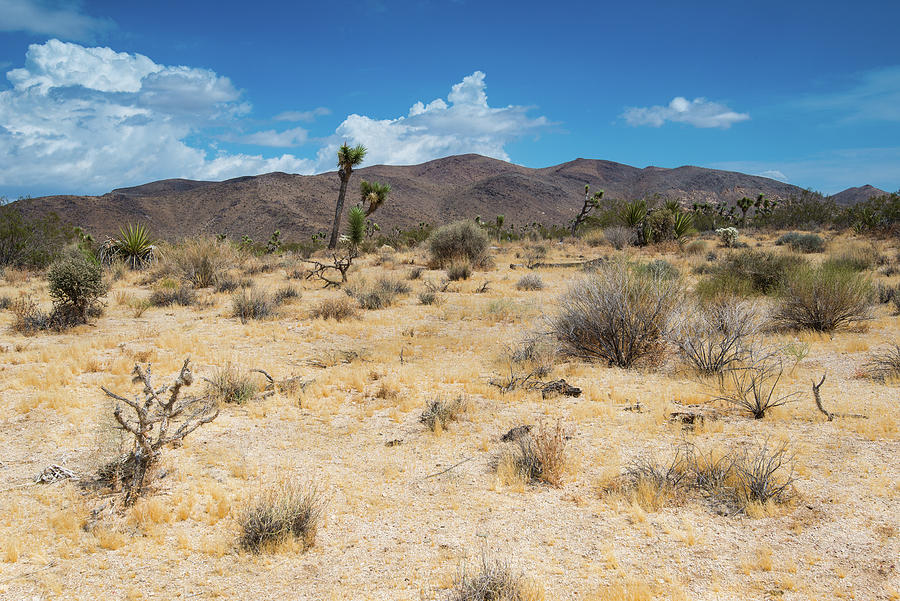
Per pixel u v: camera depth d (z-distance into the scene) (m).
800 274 11.80
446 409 6.61
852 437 5.52
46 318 11.69
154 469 4.93
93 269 12.54
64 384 7.48
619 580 3.43
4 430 5.91
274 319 13.27
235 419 6.60
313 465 5.36
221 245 21.27
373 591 3.41
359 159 34.78
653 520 4.18
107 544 3.90
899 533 3.78
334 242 35.12
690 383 7.90
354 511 4.46
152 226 174.75
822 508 4.20
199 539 4.03
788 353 9.06
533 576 3.50
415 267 25.88
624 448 5.57
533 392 7.59
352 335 11.50
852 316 11.15
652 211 31.64
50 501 4.47
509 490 4.79
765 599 3.19
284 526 3.97
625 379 8.23
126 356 8.98
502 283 19.89
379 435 6.16
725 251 27.23
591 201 41.72
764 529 3.98
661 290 9.59
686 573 3.48
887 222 29.94
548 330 10.31
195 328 11.99
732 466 4.70
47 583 3.45
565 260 26.86
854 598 3.15
